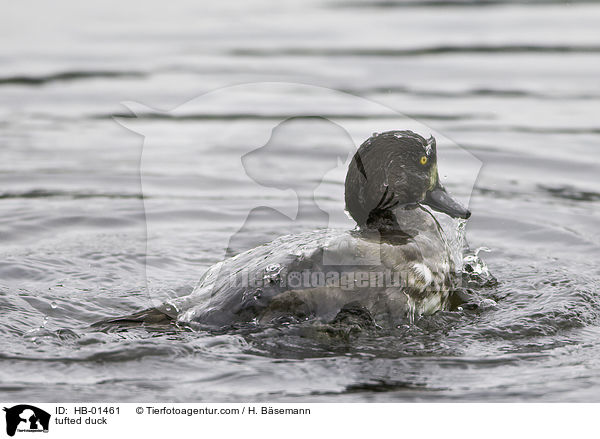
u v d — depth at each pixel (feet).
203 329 31.53
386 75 78.59
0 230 46.16
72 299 36.22
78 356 29.60
